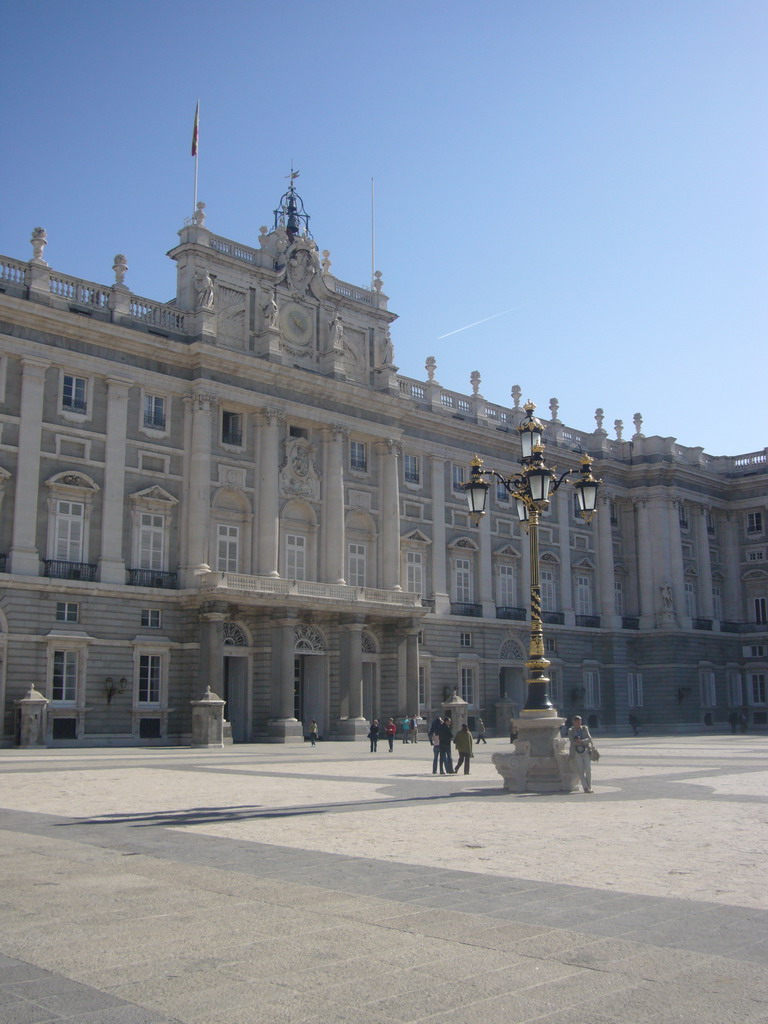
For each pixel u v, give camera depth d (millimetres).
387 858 13742
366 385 65312
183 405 54969
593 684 79125
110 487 51031
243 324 58688
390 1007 7512
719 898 11148
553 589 77438
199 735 47688
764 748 47125
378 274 67562
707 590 87250
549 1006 7527
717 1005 7543
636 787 24469
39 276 49625
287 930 9711
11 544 47219
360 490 63031
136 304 53875
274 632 54469
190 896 11234
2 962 8656
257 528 56531
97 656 49281
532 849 14500
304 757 41438
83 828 16969
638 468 84875
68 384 50656
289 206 65750
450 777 28922
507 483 25922
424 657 65312
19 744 44969
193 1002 7609
